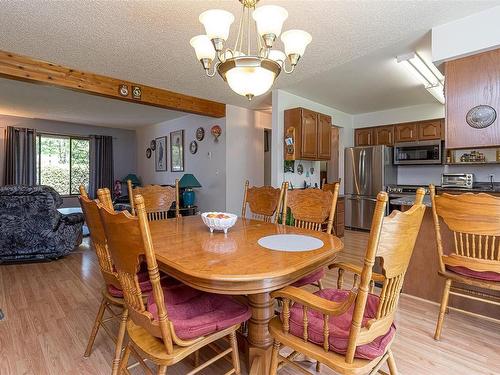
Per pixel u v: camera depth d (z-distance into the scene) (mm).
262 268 1193
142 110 5496
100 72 3340
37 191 3455
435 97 4344
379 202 913
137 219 992
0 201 3332
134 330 1262
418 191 1154
